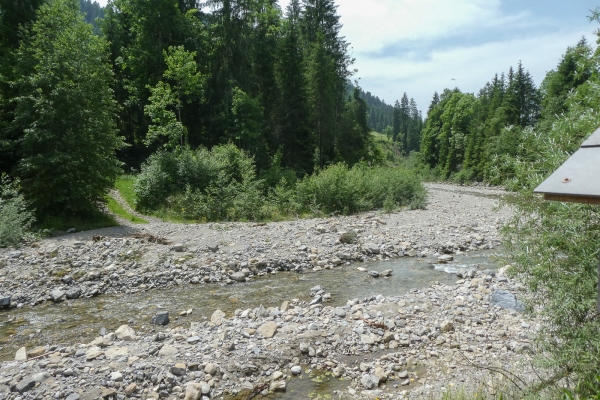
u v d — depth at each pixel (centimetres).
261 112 3334
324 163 4241
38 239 1490
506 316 770
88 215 1862
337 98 4922
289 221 1966
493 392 458
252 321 795
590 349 364
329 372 602
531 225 402
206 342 690
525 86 5234
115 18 3778
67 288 1073
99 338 727
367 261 1334
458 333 707
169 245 1412
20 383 550
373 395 534
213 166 2367
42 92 1783
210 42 3625
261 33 4188
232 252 1352
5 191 1525
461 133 6188
